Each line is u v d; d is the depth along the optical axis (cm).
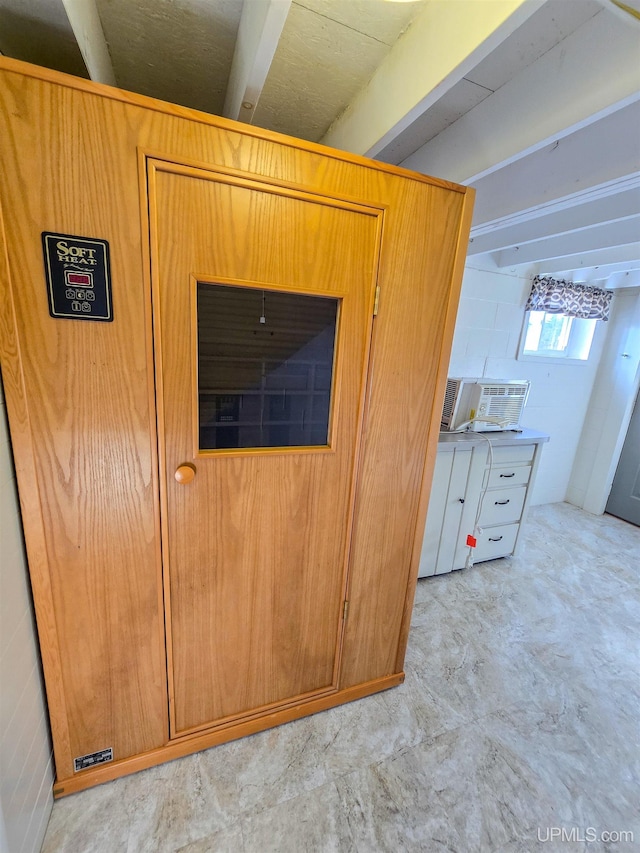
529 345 321
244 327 102
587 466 360
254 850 104
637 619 212
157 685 116
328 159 98
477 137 133
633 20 78
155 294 90
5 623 84
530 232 206
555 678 169
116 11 99
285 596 126
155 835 106
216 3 95
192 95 140
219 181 89
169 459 100
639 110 118
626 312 326
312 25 98
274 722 137
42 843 101
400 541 140
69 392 88
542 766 131
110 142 79
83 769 113
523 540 275
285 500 117
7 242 77
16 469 88
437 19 88
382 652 151
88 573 100
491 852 107
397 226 110
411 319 119
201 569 112
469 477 229
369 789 120
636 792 125
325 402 117
